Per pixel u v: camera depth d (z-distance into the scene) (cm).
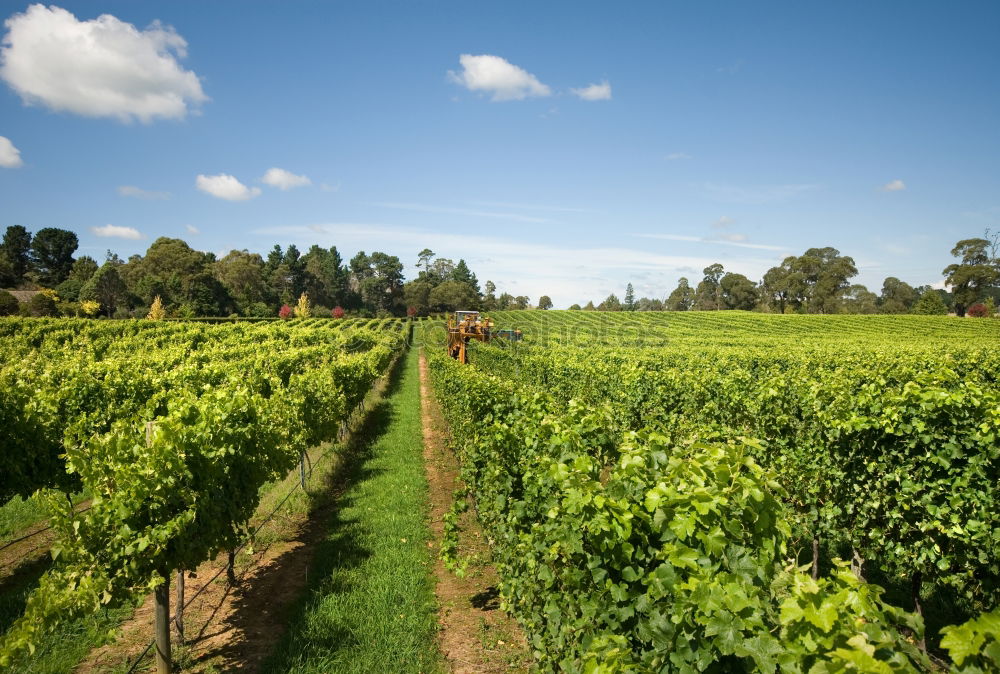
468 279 13438
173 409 630
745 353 2725
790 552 709
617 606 324
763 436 847
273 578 675
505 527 536
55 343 3164
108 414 1030
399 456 1277
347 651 512
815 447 732
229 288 9362
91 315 6644
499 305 12325
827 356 2422
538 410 647
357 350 4078
